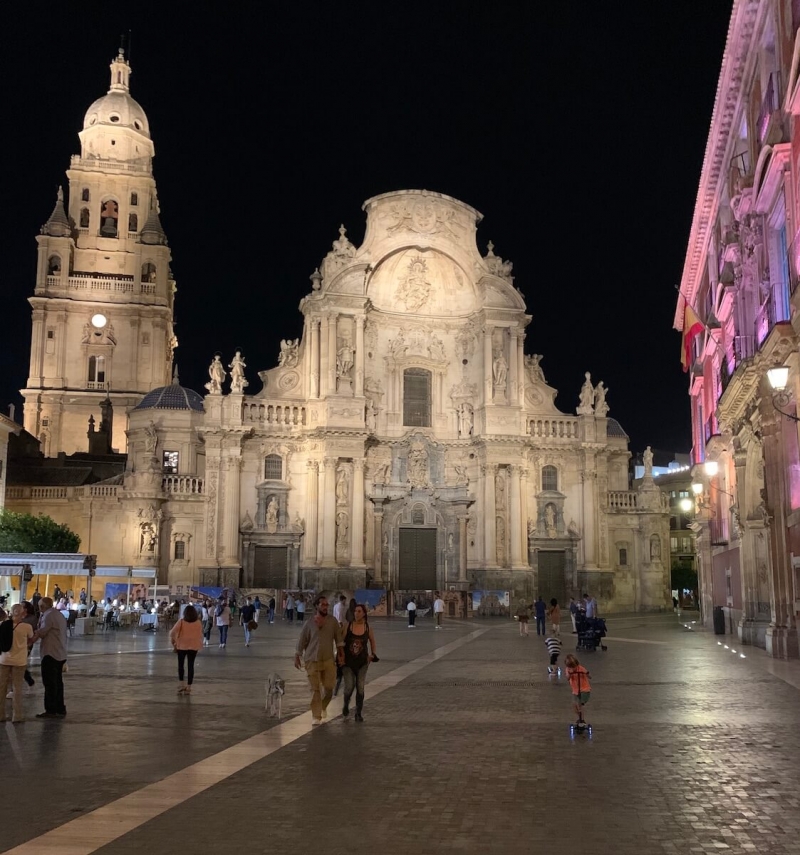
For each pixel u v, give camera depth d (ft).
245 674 84.07
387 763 43.52
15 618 56.54
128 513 222.69
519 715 59.06
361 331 229.25
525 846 30.27
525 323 237.45
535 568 232.32
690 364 174.29
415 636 140.87
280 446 226.38
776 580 101.45
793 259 89.56
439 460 235.20
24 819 33.35
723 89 124.47
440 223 239.91
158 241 359.25
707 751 46.65
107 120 371.56
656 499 245.45
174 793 37.37
